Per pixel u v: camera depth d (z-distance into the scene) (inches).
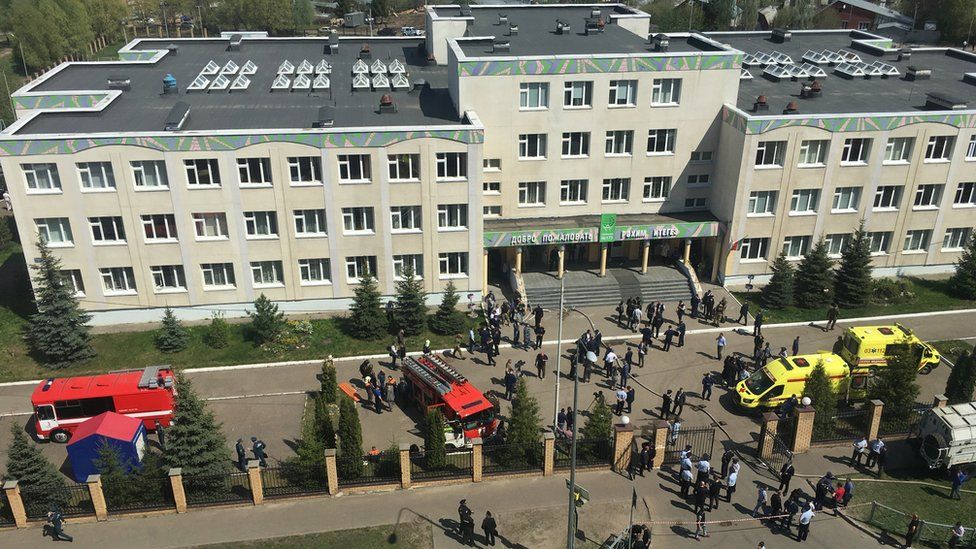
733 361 1710.1
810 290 2111.2
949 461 1387.8
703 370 1807.3
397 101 2154.3
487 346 1822.1
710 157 2210.9
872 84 2438.5
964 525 1320.1
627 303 2018.9
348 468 1387.8
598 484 1414.9
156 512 1336.1
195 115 2000.5
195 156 1836.9
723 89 2122.3
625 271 2239.2
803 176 2092.8
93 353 1845.5
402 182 1934.1
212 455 1344.7
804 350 1902.1
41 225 1856.5
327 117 1913.1
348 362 1841.8
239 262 1964.8
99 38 5536.4
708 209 2272.4
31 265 1879.9
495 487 1409.9
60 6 4808.1
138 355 1862.7
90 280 1926.7
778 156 2069.4
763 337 1955.0
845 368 1630.2
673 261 2287.2
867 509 1357.0
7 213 2758.4
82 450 1397.6
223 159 1847.9
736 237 2146.9
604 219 2069.4
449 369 1593.3
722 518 1331.2
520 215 2201.0
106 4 5546.3
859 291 2087.8
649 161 2183.8
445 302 1948.8
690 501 1371.8
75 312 1828.2
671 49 2278.5
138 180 1857.8
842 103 2220.7
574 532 1249.4
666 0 5398.6
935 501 1381.6
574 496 1192.2
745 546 1272.1
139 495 1333.7
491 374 1787.6
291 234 1952.5
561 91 2059.5
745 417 1621.6
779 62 2581.2
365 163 1913.1
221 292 1993.1
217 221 1923.0
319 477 1385.3
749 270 2197.3
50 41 4566.9
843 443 1525.6
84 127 1892.2
